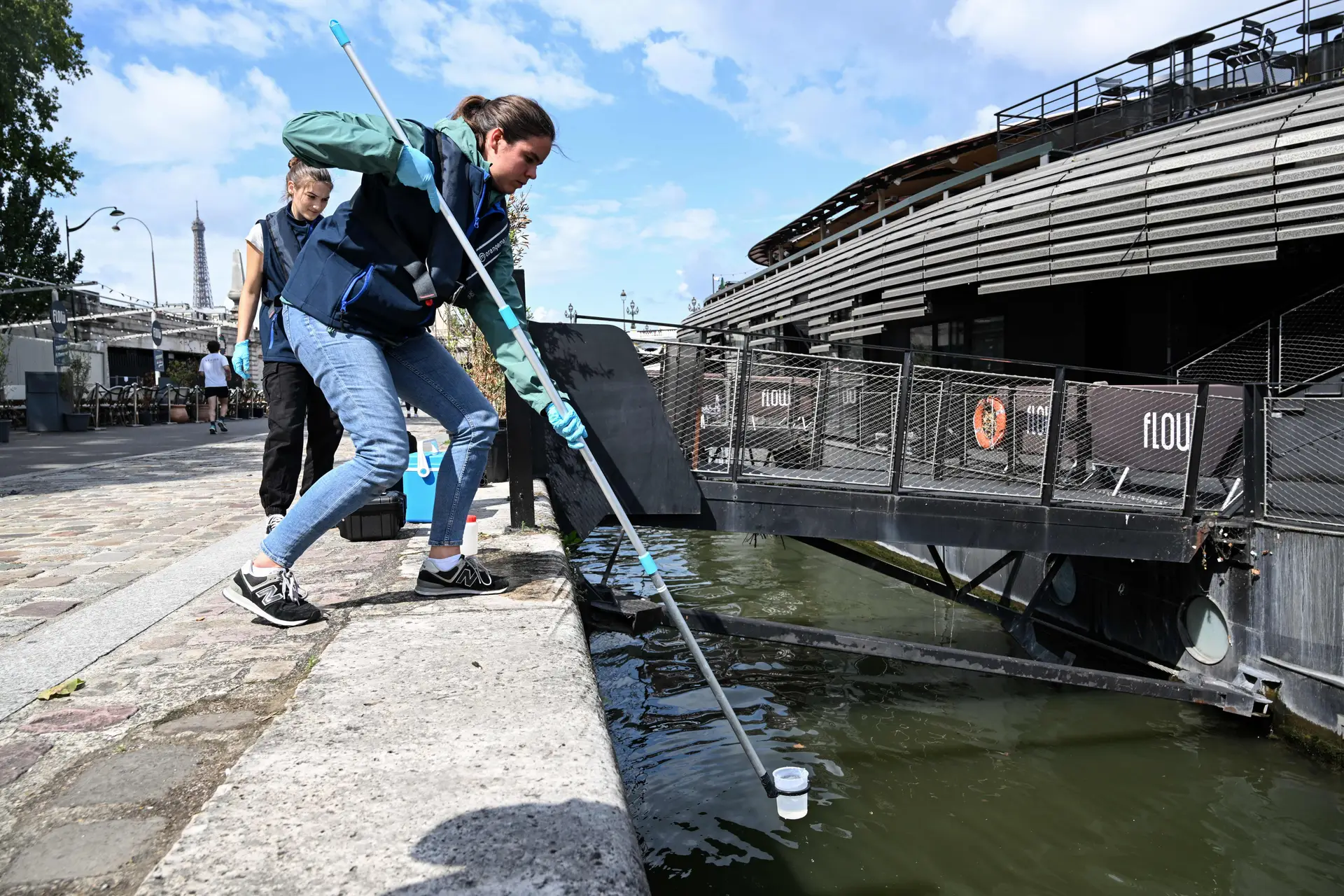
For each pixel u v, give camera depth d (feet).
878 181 54.03
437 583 10.87
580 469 17.13
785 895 11.51
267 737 6.37
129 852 5.17
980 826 13.84
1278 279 29.22
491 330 9.92
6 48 65.05
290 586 9.75
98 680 8.20
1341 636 16.99
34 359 83.61
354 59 8.25
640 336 18.34
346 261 8.86
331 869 4.62
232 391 85.61
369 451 9.11
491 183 9.18
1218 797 15.24
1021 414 19.97
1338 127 23.49
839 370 19.12
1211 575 20.20
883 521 19.25
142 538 16.88
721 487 18.57
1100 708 19.60
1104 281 34.01
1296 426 18.89
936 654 17.44
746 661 21.57
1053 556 24.70
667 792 14.39
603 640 23.00
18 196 92.22
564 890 4.46
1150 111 32.65
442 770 5.84
